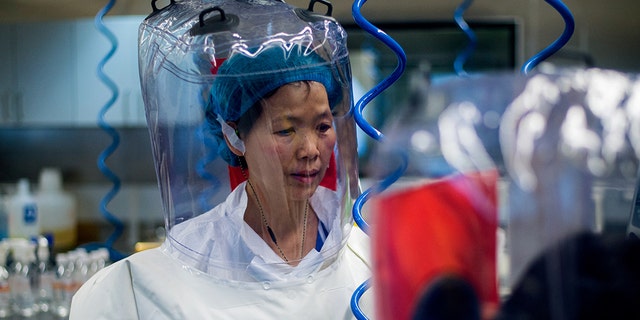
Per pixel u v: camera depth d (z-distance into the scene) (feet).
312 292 4.46
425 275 1.90
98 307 4.56
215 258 4.52
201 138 4.72
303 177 4.34
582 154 1.98
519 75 2.24
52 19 12.11
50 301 9.43
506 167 1.97
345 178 4.65
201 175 4.76
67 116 13.30
